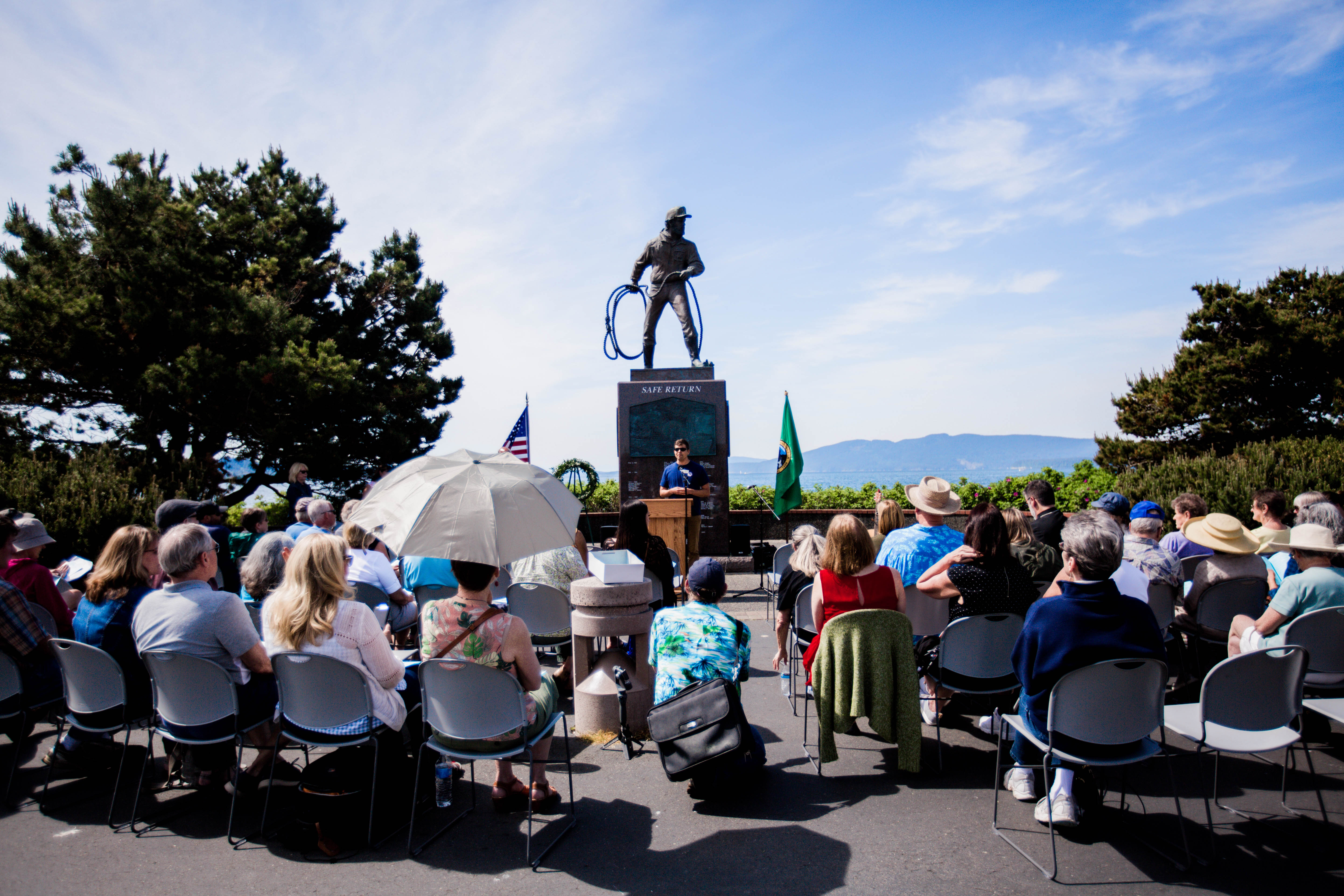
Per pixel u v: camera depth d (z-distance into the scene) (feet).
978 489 47.26
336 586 12.86
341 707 12.34
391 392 53.78
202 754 14.32
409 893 11.16
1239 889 10.88
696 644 14.64
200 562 13.62
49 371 44.78
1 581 14.82
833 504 50.52
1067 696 11.69
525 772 15.71
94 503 33.24
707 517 39.22
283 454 50.70
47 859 12.20
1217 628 17.61
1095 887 10.99
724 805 13.93
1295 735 12.37
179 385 42.63
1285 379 64.18
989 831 12.75
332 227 57.93
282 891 11.23
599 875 11.60
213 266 46.24
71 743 15.02
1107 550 11.88
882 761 15.89
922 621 17.02
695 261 41.09
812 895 10.92
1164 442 67.56
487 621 12.85
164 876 11.69
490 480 15.79
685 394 39.27
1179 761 15.58
